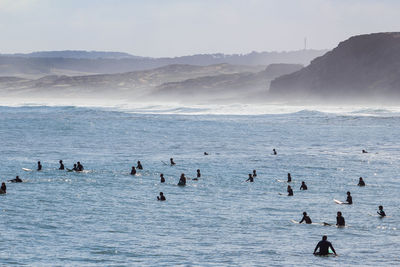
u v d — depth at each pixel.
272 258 53.59
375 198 87.94
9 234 61.41
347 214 75.75
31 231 63.19
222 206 80.75
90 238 60.53
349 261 52.88
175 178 108.56
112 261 51.94
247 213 75.69
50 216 71.31
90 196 87.19
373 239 62.19
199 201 84.69
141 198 86.50
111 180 104.62
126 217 71.88
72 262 51.34
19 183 99.12
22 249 55.53
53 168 119.88
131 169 120.56
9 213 72.56
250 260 52.72
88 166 124.19
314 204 82.94
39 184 98.38
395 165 127.12
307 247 58.34
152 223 68.69
